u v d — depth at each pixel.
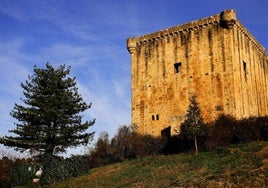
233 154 34.44
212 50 47.56
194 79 48.00
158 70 51.47
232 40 46.81
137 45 54.47
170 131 47.28
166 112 49.12
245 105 47.38
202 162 34.31
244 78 48.81
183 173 32.31
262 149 33.78
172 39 51.22
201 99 46.75
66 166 40.69
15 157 52.72
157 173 34.19
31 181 40.62
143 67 53.06
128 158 45.59
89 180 37.19
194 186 27.09
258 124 39.22
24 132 42.41
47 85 44.53
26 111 42.91
